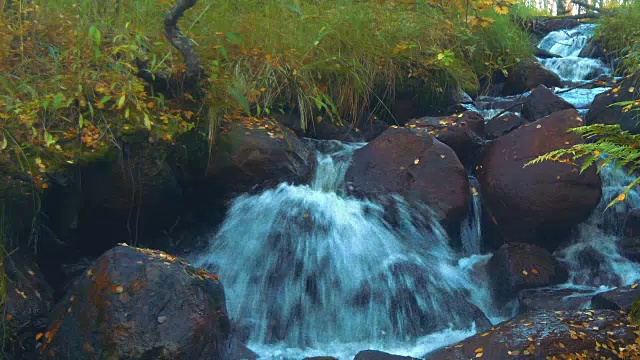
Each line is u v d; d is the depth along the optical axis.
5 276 3.61
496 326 3.78
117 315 3.31
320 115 6.16
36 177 3.91
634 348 3.45
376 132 6.47
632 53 7.72
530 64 8.41
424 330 4.42
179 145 4.75
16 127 4.04
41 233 4.19
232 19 6.22
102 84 4.52
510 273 4.73
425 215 4.96
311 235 4.72
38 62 4.67
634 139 2.80
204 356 3.41
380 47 6.79
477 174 5.48
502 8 7.67
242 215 4.92
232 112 5.38
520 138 5.24
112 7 5.50
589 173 4.96
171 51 5.32
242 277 4.66
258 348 4.23
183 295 3.44
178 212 4.92
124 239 4.70
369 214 4.99
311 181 5.32
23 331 3.56
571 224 5.05
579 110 7.02
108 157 4.30
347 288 4.54
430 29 7.58
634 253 5.04
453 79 7.20
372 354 3.68
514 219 5.05
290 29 6.37
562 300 4.40
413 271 4.66
